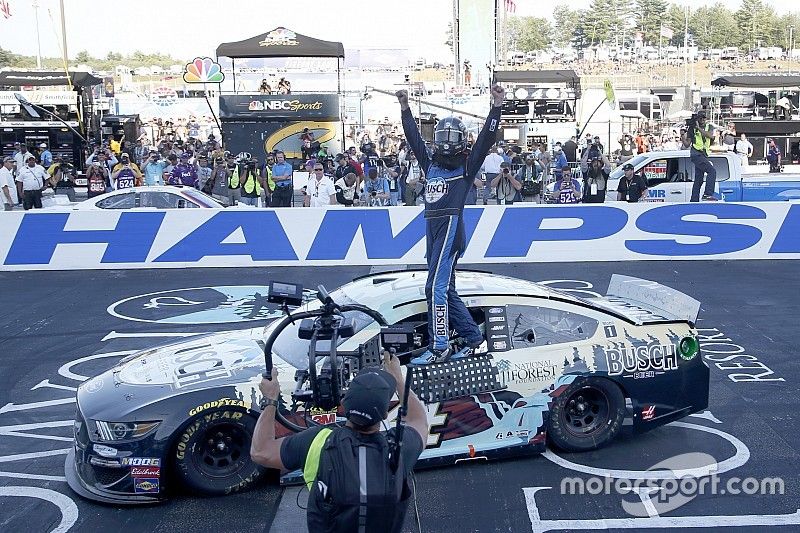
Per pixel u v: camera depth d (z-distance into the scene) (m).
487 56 38.69
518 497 5.51
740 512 5.30
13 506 5.51
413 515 5.26
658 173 18.23
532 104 30.47
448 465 5.94
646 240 13.72
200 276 13.02
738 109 33.25
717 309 10.62
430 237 5.92
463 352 5.88
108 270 13.59
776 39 111.56
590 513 5.30
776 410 7.13
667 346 6.30
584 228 13.65
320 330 3.90
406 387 3.61
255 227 13.56
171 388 5.56
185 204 15.86
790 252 13.80
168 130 34.88
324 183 17.14
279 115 27.02
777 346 9.02
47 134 28.19
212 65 27.52
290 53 27.00
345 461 3.12
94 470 5.53
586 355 6.09
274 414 3.48
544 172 22.77
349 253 13.59
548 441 6.19
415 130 6.13
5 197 18.56
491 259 13.63
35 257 13.60
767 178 18.30
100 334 9.88
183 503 5.50
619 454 6.23
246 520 5.25
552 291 6.44
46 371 8.54
